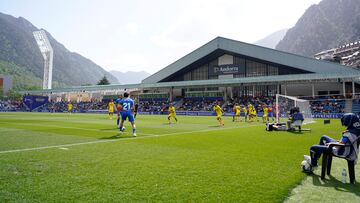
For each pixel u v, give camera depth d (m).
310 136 12.72
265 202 3.83
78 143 9.35
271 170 5.65
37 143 9.28
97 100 82.12
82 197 3.91
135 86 63.31
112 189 4.28
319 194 4.27
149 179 4.86
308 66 49.44
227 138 11.48
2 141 9.77
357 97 43.94
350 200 4.02
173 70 62.97
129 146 8.77
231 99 54.59
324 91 51.47
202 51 59.56
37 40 88.94
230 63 59.25
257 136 12.48
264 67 55.59
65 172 5.25
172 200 3.84
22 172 5.21
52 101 81.06
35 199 3.80
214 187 4.45
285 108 34.78
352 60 103.81
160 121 25.75
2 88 103.00
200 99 58.38
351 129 4.95
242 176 5.14
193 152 7.73
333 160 7.06
